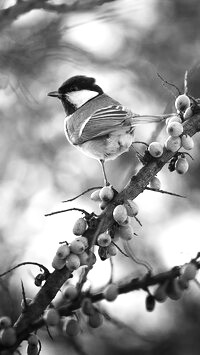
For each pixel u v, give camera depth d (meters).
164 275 4.71
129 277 4.92
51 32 11.33
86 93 11.14
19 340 4.98
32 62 11.20
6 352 4.93
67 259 5.24
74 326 4.89
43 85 11.96
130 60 12.91
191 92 11.70
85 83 11.17
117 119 9.44
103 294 4.75
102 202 5.86
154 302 4.72
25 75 11.23
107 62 12.61
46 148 12.98
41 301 5.15
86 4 10.98
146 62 12.94
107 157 9.79
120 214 5.54
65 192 12.80
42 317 4.95
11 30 11.34
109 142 9.58
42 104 12.37
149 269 4.79
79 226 5.55
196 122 5.98
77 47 11.62
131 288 4.73
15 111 12.62
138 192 5.79
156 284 4.71
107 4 11.66
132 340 10.11
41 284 5.29
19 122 12.73
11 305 8.28
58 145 13.03
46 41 11.28
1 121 12.71
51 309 4.84
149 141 7.13
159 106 12.52
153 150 5.85
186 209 12.24
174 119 6.07
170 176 12.36
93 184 12.66
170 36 13.05
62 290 5.14
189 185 12.24
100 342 10.10
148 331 10.52
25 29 11.63
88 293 4.81
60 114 12.85
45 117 12.73
